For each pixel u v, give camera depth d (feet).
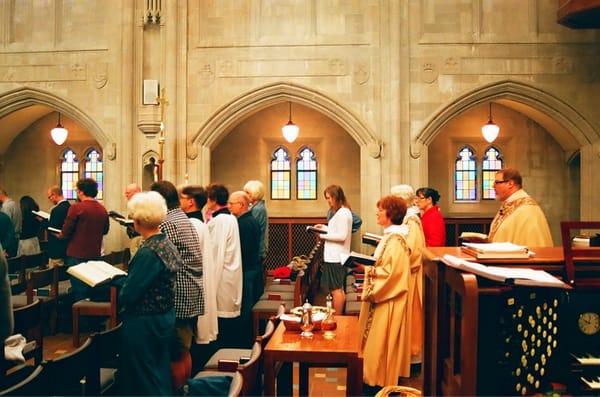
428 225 22.88
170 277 12.98
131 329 12.65
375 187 36.47
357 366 12.56
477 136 45.91
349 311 21.08
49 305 24.61
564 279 10.42
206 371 13.87
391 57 36.29
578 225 10.19
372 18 36.96
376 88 36.78
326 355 12.59
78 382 11.62
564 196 44.80
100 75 37.86
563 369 10.27
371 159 36.60
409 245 19.06
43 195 48.14
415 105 36.58
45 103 38.68
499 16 36.58
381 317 17.03
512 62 36.32
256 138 47.34
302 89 36.96
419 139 36.45
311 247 46.93
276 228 47.24
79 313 22.63
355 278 27.68
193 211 17.85
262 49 37.27
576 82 36.09
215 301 17.70
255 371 10.61
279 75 37.17
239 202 21.45
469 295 8.93
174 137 36.99
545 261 10.46
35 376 9.39
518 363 9.81
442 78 36.47
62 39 38.60
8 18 38.81
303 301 23.12
